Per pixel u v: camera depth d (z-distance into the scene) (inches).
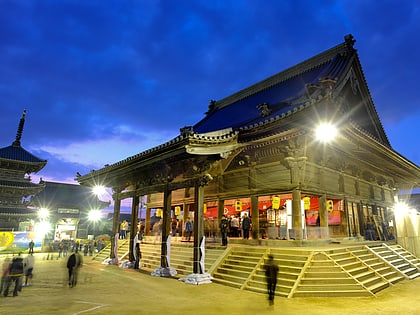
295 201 696.4
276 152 756.0
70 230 1743.4
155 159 663.1
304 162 713.0
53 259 1104.8
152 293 485.7
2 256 1283.2
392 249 795.4
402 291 512.1
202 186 633.0
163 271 657.6
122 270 760.3
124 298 449.4
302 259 538.6
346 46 999.6
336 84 800.9
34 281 605.6
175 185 689.6
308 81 1031.6
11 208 1595.7
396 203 1263.5
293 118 644.7
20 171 1722.4
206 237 910.4
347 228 857.5
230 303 419.5
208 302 425.4
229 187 879.1
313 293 455.5
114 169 831.7
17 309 383.2
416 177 1206.3
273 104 994.1
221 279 584.7
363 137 712.4
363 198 992.9
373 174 1093.8
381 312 380.2
